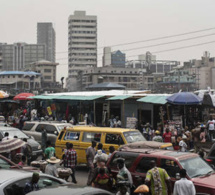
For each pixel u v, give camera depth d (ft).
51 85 358.02
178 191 28.55
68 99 98.84
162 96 84.74
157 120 90.38
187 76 424.87
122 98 88.02
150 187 30.27
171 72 464.65
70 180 48.85
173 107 87.76
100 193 19.66
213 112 89.25
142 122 88.38
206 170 34.06
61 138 57.62
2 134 62.39
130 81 475.31
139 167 35.58
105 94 99.45
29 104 126.31
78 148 55.42
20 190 23.18
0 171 24.94
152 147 43.32
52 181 26.23
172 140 65.92
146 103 91.97
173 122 80.12
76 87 527.81
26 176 24.13
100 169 33.24
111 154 40.06
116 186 31.42
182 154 35.22
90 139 54.75
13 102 127.85
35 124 76.23
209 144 64.64
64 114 109.19
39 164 42.73
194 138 70.23
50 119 104.27
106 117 98.37
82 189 19.60
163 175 30.25
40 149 62.75
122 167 31.68
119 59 618.03
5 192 21.90
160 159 34.40
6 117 124.98
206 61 493.36
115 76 472.03
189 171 32.81
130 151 37.14
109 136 53.06
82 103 104.37
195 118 87.66
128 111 94.68
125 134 52.29
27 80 336.90
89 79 471.21
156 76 476.13
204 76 466.70
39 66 525.75
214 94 85.46
